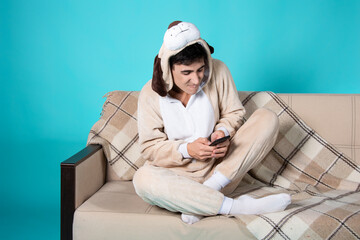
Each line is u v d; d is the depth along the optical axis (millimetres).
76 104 3318
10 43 3268
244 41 3189
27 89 3301
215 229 1605
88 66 3295
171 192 1611
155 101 1829
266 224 1561
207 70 1771
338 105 2121
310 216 1578
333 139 2121
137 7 3236
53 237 2303
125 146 2146
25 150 3283
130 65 3295
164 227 1643
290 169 2090
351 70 3139
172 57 1668
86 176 1872
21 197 2791
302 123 2117
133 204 1775
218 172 1752
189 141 1829
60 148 3291
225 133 1808
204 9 3191
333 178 2027
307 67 3166
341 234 1530
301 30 3131
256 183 2090
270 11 3141
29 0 3242
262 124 1767
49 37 3268
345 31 3105
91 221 1692
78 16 3254
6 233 2346
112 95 2256
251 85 3230
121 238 1676
